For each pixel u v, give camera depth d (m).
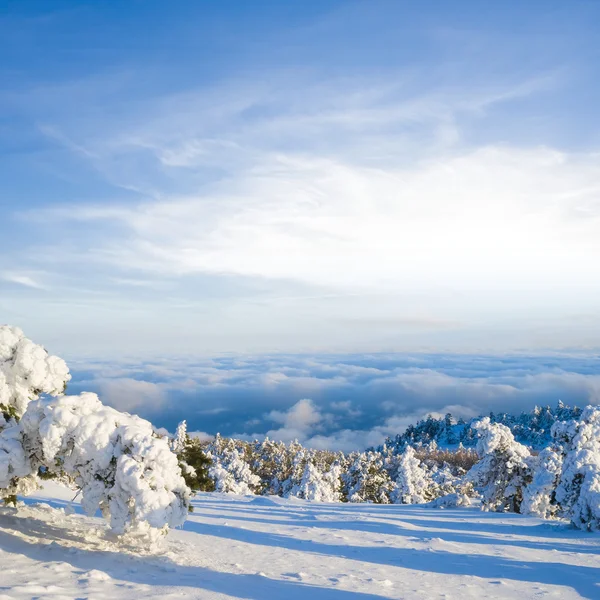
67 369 12.88
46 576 7.67
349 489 74.19
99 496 9.98
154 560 9.63
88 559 9.05
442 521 25.20
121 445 9.93
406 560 13.07
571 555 15.77
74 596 6.79
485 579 11.22
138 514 9.41
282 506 28.69
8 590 6.65
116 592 7.26
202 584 8.32
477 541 17.89
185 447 11.38
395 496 63.41
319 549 13.84
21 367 12.12
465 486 50.56
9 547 8.99
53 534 10.50
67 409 10.16
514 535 20.64
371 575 10.66
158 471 9.80
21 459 10.29
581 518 23.22
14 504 12.28
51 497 17.59
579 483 24.69
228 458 74.31
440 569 12.12
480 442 35.22
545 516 31.05
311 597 8.30
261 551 12.56
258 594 8.14
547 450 32.22
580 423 27.38
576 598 9.97
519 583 11.02
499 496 35.12
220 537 14.25
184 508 10.12
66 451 10.12
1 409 11.83
